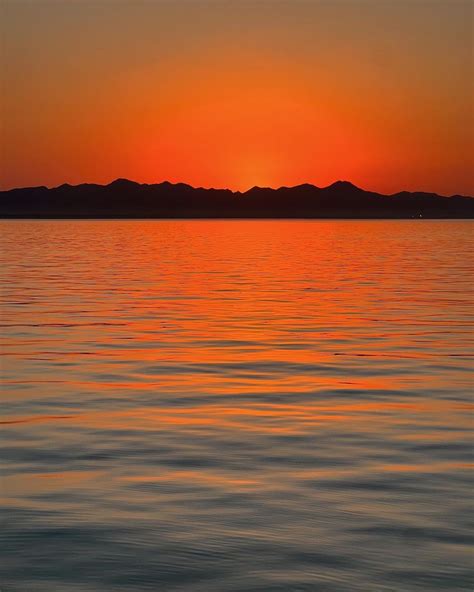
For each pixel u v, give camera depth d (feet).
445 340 91.91
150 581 29.01
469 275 190.39
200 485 39.73
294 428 51.57
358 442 48.16
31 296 140.36
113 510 36.14
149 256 271.49
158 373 71.72
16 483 40.11
